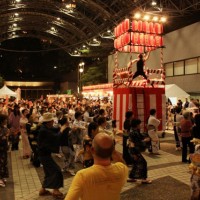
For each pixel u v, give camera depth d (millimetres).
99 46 44219
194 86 22953
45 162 6355
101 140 2521
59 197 6332
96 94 27453
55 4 35750
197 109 12742
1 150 7234
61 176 6375
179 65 24797
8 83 65750
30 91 67438
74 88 59406
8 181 7691
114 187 2518
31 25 46375
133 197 6230
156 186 6977
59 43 51906
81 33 41969
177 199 6102
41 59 66125
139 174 7145
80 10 36906
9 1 34812
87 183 2418
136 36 15367
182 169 8570
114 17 31031
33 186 7246
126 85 15031
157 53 27172
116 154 3348
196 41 22438
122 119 15023
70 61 58875
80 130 9234
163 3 27391
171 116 18859
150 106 14898
